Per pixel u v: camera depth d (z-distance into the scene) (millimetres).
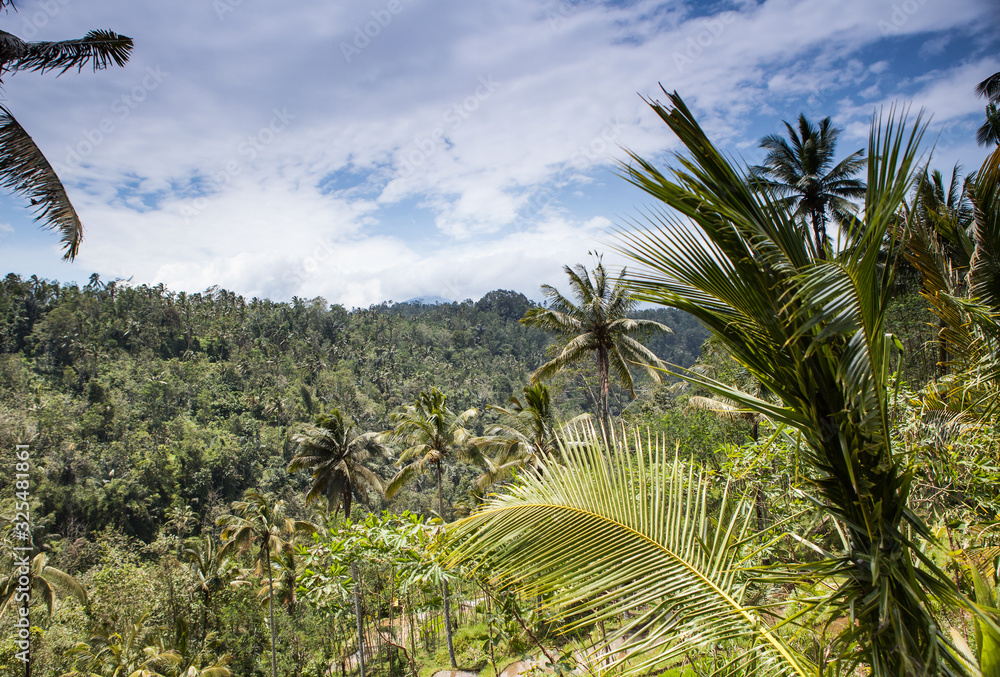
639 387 40281
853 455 2059
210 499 59875
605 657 2424
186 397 75438
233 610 30047
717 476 5809
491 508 2764
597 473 2734
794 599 2457
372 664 22375
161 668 24016
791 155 22891
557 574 2463
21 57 4645
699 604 2365
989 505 4117
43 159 5152
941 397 4703
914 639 1905
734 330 2346
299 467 32781
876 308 2002
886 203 1917
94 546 43438
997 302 4184
